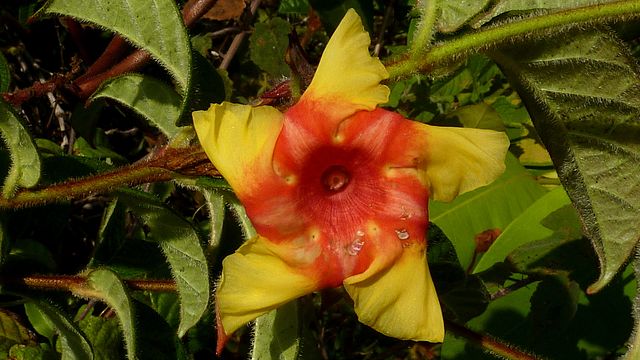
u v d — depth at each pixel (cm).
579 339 20
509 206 21
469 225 21
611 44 13
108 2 13
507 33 13
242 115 12
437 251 17
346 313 25
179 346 16
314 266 12
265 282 12
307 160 12
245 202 12
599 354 20
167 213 14
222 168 12
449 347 20
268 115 12
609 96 13
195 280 14
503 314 20
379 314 12
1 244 14
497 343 16
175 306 17
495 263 20
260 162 12
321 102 12
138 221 20
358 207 12
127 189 14
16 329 16
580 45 13
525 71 14
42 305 15
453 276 17
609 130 14
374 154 12
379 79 12
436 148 12
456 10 13
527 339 20
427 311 12
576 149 14
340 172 12
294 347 14
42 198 14
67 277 15
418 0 13
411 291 12
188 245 14
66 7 14
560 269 19
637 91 13
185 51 13
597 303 21
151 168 13
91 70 19
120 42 19
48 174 16
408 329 12
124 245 17
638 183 14
